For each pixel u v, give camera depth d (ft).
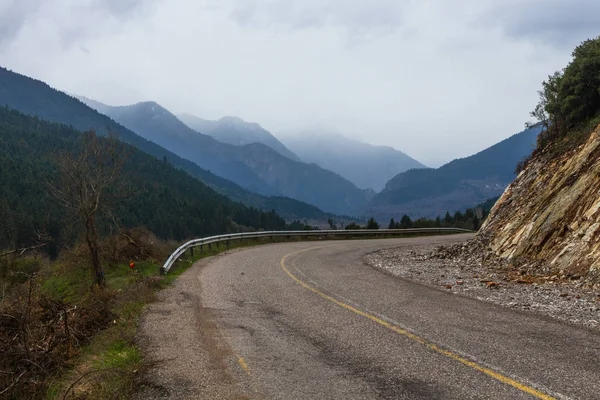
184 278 48.44
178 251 62.59
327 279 45.34
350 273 50.39
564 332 23.95
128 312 31.35
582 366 18.48
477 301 33.32
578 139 63.31
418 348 21.40
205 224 517.14
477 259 61.98
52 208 219.61
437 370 18.33
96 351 23.21
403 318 27.61
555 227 51.24
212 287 41.63
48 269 73.82
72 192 60.54
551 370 18.04
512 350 20.77
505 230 62.85
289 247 95.40
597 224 44.62
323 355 20.77
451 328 25.04
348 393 16.28
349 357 20.38
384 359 19.94
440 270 54.19
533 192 65.00
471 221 250.37
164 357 20.92
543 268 47.21
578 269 42.42
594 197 48.08
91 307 30.78
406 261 65.98
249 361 20.11
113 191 64.59
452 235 157.07
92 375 19.47
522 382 16.79
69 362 21.97
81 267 68.95
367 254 79.00
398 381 17.29
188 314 30.14
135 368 19.42
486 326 25.46
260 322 27.50
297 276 47.52
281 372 18.63
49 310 29.94
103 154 62.75
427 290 38.65
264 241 115.34
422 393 16.06
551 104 74.95
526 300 33.47
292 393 16.40
